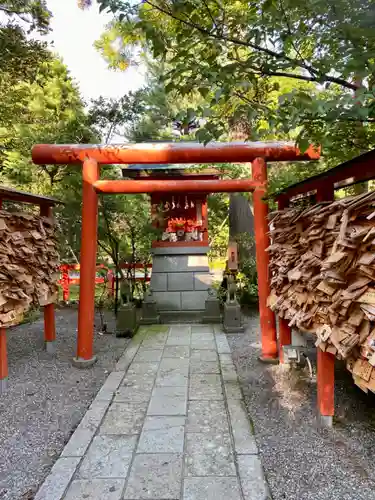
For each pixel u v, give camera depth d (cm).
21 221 357
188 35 139
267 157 391
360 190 382
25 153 643
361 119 133
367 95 112
